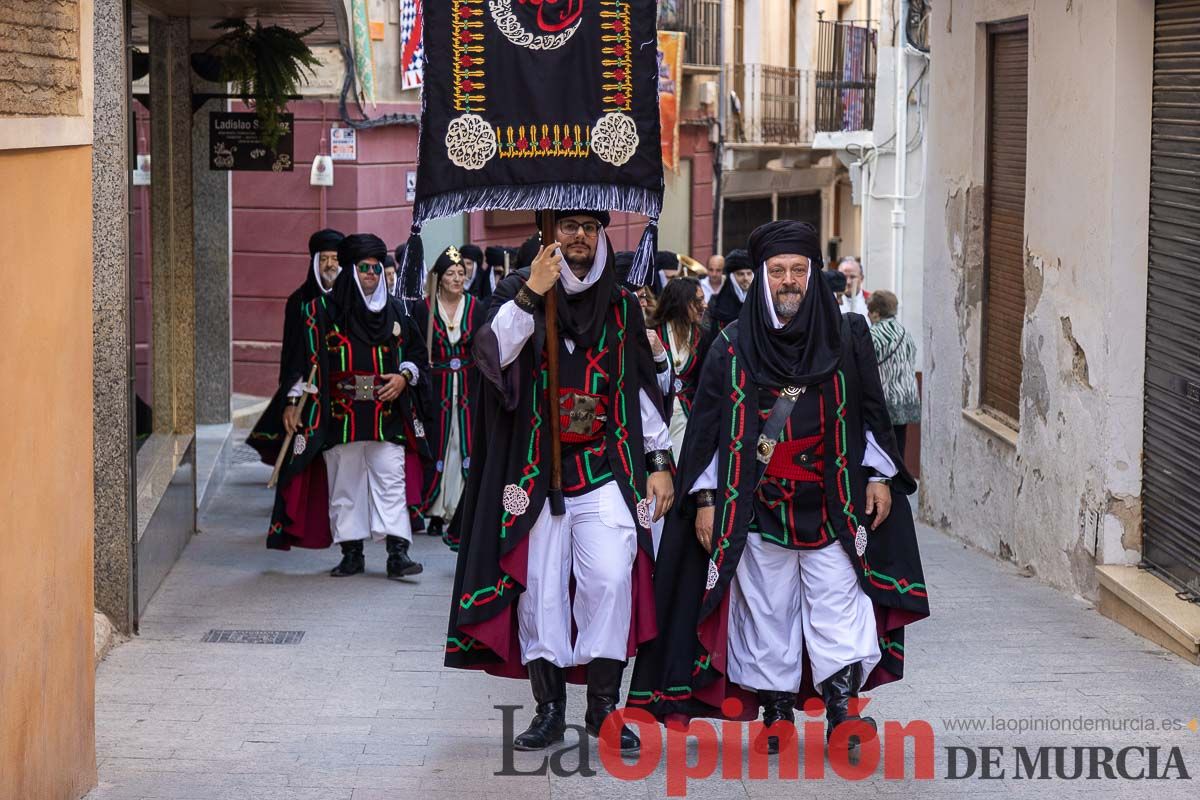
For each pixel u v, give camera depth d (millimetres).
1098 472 8469
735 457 5543
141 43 11195
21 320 4574
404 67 19031
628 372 5727
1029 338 9750
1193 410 7602
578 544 5676
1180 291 7758
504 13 5594
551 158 5605
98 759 5758
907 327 17859
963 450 11609
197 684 6941
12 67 4531
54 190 4902
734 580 5680
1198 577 7602
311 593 9047
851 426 5562
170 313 11133
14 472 4516
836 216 36250
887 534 5680
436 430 11047
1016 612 8422
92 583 5379
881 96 18250
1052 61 9273
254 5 10141
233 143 11172
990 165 11289
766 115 30750
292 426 9297
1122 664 7141
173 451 10492
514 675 5922
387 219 18609
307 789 5410
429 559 10250
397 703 6656
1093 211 8508
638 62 5605
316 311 9148
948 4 11938
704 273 16359
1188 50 7723
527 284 5531
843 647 5539
